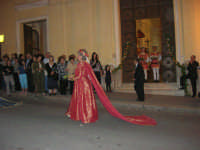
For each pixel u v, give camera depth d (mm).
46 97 7793
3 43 12414
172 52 9242
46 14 11344
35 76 8320
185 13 8578
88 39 10445
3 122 4422
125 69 9961
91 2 10336
